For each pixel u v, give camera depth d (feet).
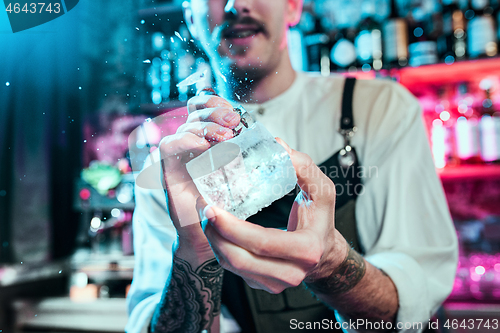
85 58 6.18
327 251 1.69
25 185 7.06
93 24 5.31
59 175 6.95
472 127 5.53
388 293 2.24
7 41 6.19
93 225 6.24
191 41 1.37
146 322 2.43
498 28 5.34
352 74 5.58
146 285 2.69
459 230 5.80
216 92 1.42
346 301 2.11
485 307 4.94
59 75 6.48
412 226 2.88
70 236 6.97
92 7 5.13
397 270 2.39
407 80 6.00
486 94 5.94
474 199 6.22
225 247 1.19
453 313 4.96
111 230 6.23
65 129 6.79
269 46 2.10
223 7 1.57
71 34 6.04
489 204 6.13
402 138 3.01
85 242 6.84
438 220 2.85
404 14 5.95
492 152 5.42
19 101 6.83
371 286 2.14
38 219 7.02
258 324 2.89
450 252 2.76
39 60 6.41
